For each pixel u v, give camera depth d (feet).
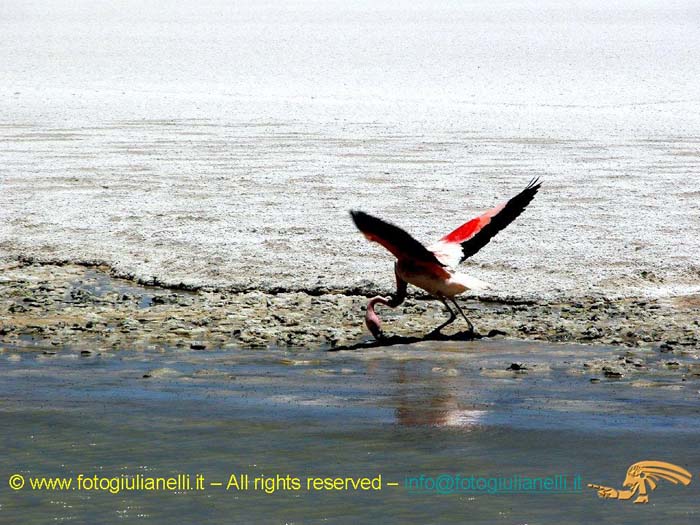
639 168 86.22
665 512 25.09
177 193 74.59
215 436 30.42
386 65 218.59
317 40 271.69
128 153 96.27
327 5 393.29
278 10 374.84
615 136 110.52
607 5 377.30
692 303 48.60
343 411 32.68
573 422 31.37
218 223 64.23
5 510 25.67
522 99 159.63
